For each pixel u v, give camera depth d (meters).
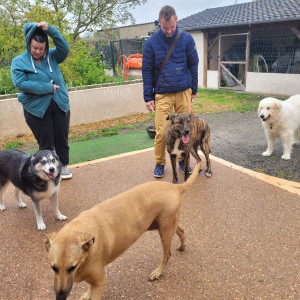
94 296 2.18
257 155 5.78
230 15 15.12
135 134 7.55
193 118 4.54
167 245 2.63
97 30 18.36
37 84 3.97
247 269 2.75
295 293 2.46
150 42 4.31
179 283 2.62
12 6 10.25
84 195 4.32
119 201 2.42
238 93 13.29
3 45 9.48
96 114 8.86
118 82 9.66
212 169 5.07
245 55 14.49
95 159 5.85
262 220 3.51
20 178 3.44
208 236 3.25
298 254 2.91
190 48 4.42
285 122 5.35
